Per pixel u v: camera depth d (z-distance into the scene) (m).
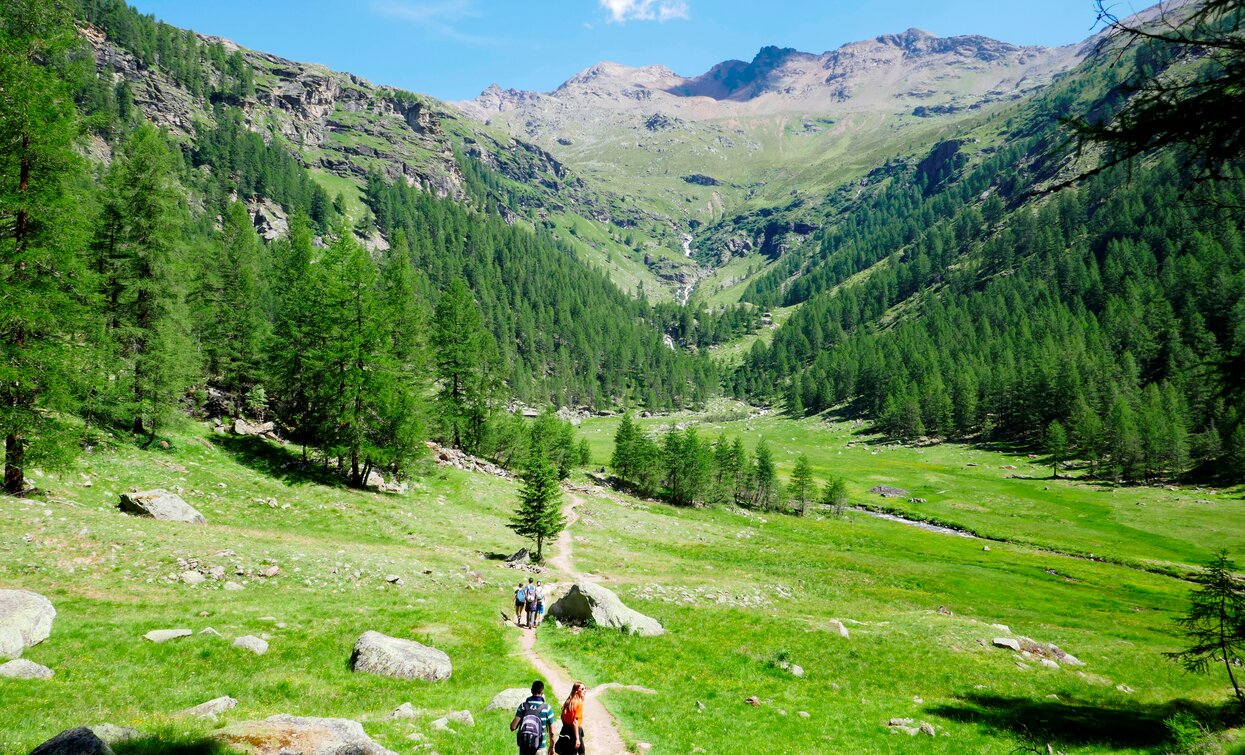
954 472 142.75
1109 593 64.50
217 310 65.44
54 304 29.88
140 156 44.66
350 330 53.00
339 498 49.94
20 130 28.70
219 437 52.75
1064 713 23.70
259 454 52.50
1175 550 85.12
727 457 111.75
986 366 185.25
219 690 16.88
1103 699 26.70
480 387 85.19
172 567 28.55
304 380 60.09
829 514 111.56
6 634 17.22
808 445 184.75
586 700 20.08
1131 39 8.37
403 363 70.06
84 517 30.66
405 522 50.16
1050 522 102.44
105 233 43.38
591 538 63.56
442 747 14.04
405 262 75.12
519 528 48.78
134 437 44.94
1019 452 151.25
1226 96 7.70
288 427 65.81
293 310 61.53
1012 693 26.44
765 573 58.03
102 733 11.49
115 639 19.72
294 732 12.92
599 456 153.00
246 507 42.91
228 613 24.20
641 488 104.62
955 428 173.50
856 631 35.16
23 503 29.97
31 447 30.61
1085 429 130.38
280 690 17.48
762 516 103.81
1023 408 158.50
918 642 33.97
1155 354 156.00
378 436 57.41
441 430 80.44
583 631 29.75
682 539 72.25
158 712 14.82
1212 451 113.56
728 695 21.95
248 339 67.44
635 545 64.44
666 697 21.05
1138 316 171.38
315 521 44.66
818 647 30.59
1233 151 8.18
